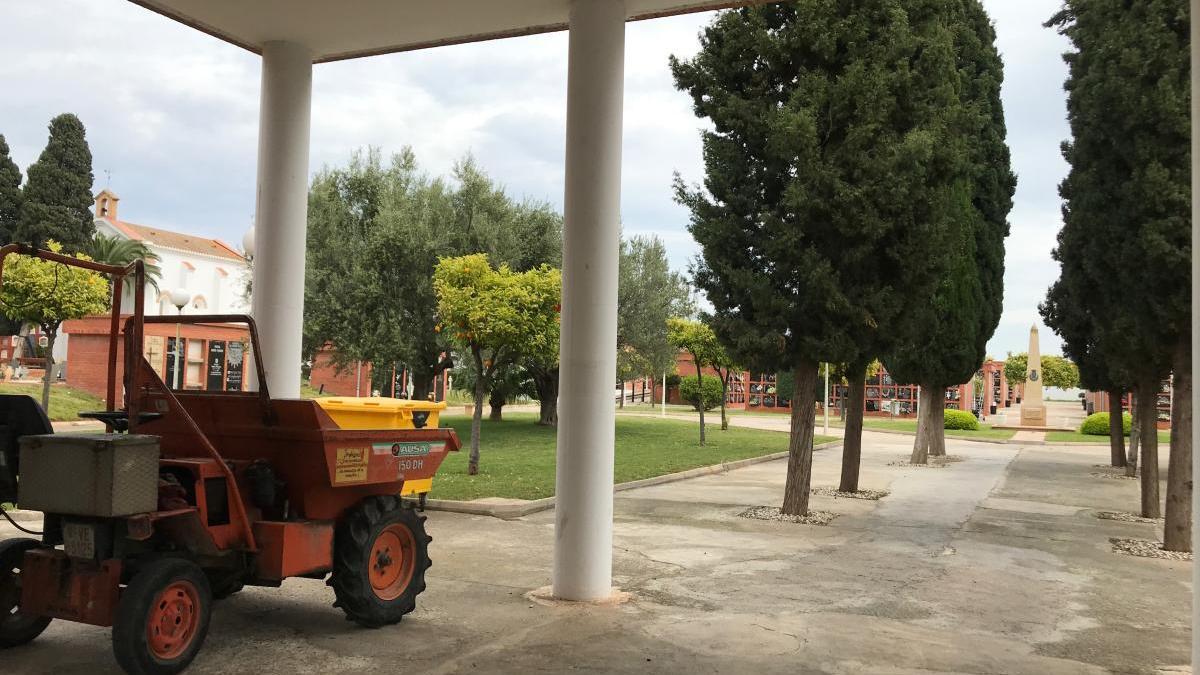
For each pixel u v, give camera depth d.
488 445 21.66
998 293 22.12
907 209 11.30
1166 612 7.27
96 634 5.68
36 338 43.50
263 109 8.93
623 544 9.77
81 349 28.83
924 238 11.45
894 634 6.24
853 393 15.27
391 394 23.86
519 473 15.30
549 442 22.52
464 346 16.50
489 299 14.07
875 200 11.09
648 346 27.22
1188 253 9.51
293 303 8.92
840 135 11.45
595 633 5.96
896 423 46.53
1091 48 11.14
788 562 8.95
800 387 12.23
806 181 11.16
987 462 23.56
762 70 11.95
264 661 5.20
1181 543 10.16
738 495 14.58
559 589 6.96
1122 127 10.15
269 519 5.77
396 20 8.32
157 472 4.82
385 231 22.23
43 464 4.70
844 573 8.48
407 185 24.89
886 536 10.95
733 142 11.91
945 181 11.99
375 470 6.04
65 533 4.74
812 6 11.36
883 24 11.55
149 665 4.64
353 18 8.28
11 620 5.27
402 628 6.01
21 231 43.72
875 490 16.00
